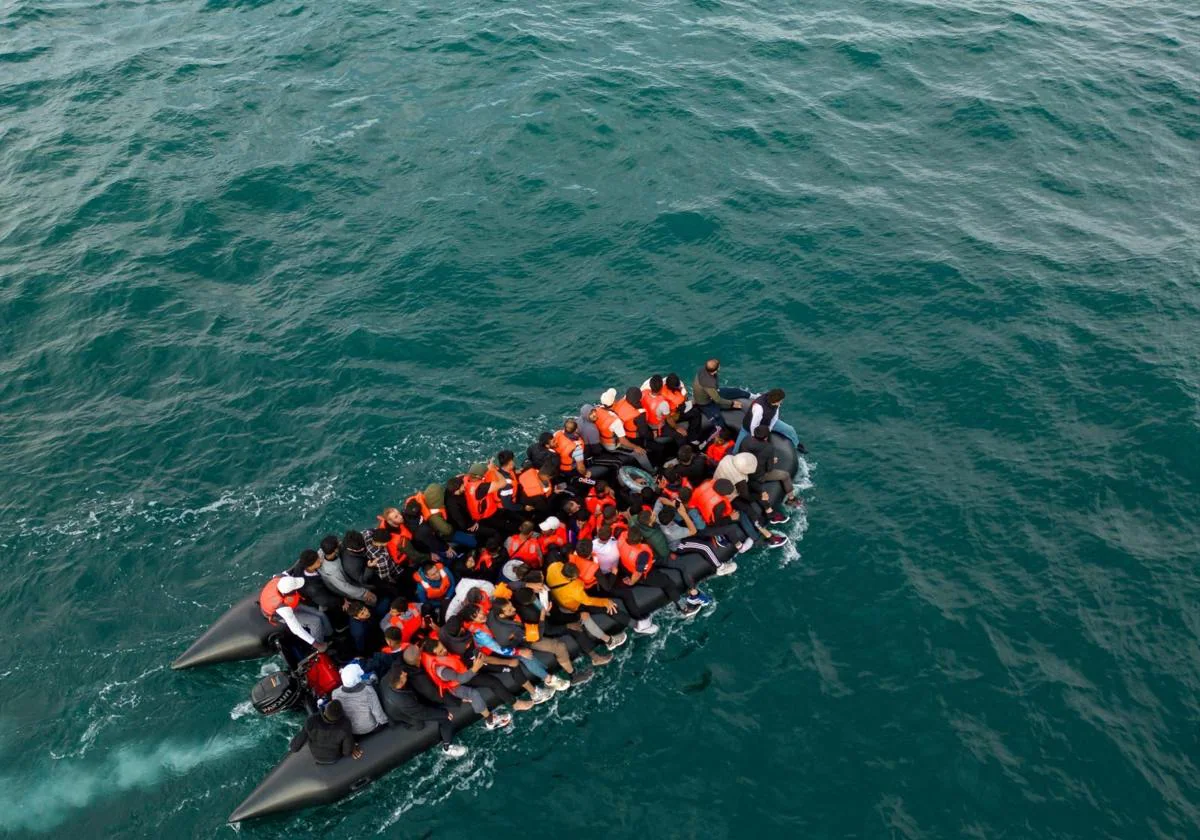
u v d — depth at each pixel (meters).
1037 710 12.36
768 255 21.05
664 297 19.98
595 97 26.81
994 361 18.12
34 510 15.56
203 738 12.22
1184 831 11.06
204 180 23.77
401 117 26.17
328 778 11.31
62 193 23.56
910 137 25.50
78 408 17.56
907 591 13.97
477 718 12.29
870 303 19.69
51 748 12.13
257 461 16.45
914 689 12.67
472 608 11.51
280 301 20.03
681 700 12.66
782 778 11.74
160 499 15.76
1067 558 14.39
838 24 31.45
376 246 21.48
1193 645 13.13
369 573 12.84
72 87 28.58
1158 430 16.47
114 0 34.66
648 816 11.42
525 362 18.45
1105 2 33.34
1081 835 11.06
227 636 12.95
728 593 14.05
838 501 15.48
